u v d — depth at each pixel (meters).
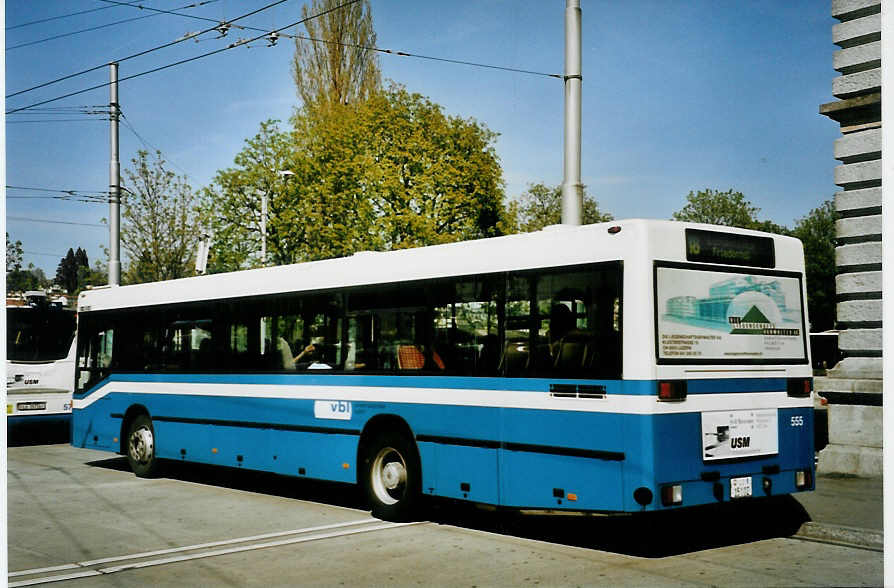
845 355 12.61
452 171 41.00
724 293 8.54
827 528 9.03
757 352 8.72
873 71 12.06
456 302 9.71
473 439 9.37
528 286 8.95
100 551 9.09
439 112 42.84
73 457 18.06
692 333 8.25
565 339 8.56
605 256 8.31
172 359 14.27
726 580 7.42
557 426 8.55
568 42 13.17
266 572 8.05
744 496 8.44
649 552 8.60
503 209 43.91
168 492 13.16
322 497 12.62
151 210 38.44
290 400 11.94
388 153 40.75
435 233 39.78
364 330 10.90
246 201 40.09
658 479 7.86
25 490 13.38
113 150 25.14
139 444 14.85
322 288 11.57
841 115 12.52
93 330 16.06
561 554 8.56
